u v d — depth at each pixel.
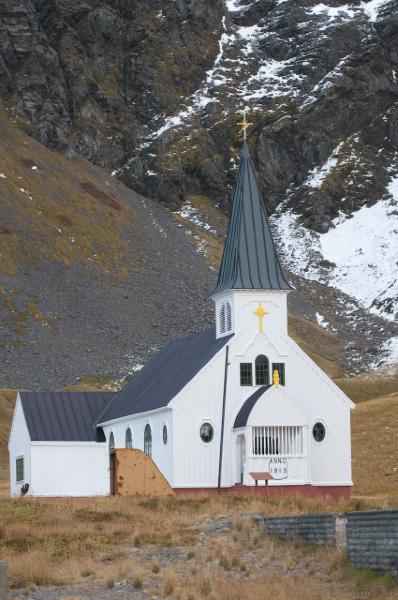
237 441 94.31
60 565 57.28
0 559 57.31
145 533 63.19
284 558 56.00
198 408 94.62
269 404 92.62
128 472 90.25
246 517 64.81
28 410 110.38
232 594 48.75
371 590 48.12
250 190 103.38
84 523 67.06
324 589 49.69
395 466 123.12
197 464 93.81
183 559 57.69
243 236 100.88
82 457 108.19
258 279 99.00
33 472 106.38
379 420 146.75
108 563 57.72
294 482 92.50
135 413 101.06
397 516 48.84
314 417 97.19
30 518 69.00
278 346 97.62
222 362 95.81
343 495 96.31
